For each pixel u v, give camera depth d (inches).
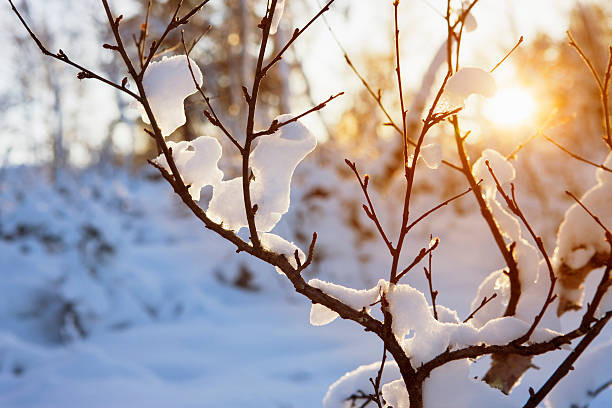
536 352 58.8
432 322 61.0
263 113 430.9
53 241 390.6
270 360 258.4
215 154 55.3
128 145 1090.7
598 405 73.0
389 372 70.2
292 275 53.7
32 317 342.0
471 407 61.5
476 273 357.7
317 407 191.5
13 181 738.2
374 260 377.4
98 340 320.5
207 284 405.4
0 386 236.8
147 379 239.9
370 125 495.8
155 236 562.9
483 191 77.7
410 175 55.9
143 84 53.2
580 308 77.9
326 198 395.2
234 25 449.1
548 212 377.7
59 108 968.9
